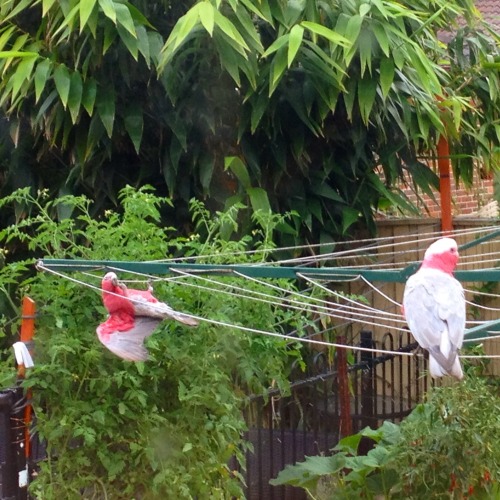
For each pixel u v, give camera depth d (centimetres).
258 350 397
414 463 406
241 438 454
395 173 613
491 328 311
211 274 336
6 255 564
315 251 596
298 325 415
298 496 523
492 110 662
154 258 385
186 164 556
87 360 362
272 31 541
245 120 536
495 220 735
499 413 407
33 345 370
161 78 518
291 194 582
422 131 564
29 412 374
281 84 536
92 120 518
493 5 1016
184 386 373
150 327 302
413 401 683
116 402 371
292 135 558
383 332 721
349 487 450
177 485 373
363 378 601
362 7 496
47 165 570
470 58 660
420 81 557
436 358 266
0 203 405
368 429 466
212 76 532
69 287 367
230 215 432
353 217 587
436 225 722
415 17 527
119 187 559
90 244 479
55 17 506
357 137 566
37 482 370
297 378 548
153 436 374
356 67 532
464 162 680
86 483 374
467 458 397
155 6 549
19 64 500
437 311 273
